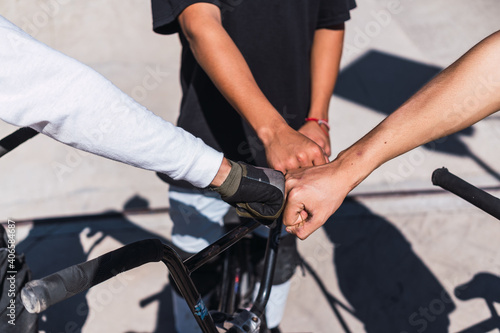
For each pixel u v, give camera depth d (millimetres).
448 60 4477
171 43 4672
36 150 3619
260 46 1645
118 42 4648
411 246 2957
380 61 4430
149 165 1069
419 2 5188
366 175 1224
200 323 1189
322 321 2568
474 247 2965
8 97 949
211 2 1451
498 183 3344
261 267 2045
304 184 1240
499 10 5105
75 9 5043
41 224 3055
